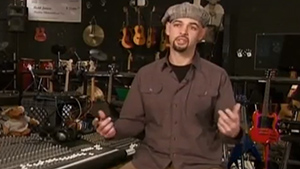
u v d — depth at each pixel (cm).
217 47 532
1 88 516
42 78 476
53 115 317
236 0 545
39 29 562
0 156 217
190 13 181
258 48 516
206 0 528
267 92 412
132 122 198
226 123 161
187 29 183
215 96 186
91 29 583
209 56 519
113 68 518
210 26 500
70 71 485
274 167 389
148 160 194
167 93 188
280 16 525
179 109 187
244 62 543
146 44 572
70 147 251
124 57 593
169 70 191
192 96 186
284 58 498
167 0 575
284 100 497
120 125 194
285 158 376
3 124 286
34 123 300
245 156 366
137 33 569
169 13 186
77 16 581
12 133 283
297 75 488
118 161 249
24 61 518
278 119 386
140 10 583
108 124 186
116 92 492
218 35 529
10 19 505
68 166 205
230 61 550
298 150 403
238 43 546
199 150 188
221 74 190
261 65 516
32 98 329
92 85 475
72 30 580
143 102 193
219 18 516
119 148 257
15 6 505
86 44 587
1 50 538
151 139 193
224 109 175
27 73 507
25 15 515
